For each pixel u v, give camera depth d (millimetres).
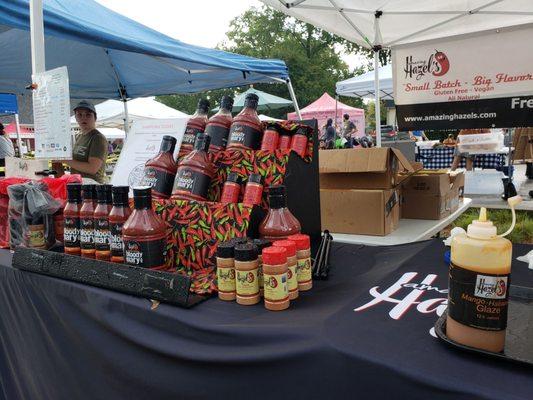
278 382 627
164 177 1034
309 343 601
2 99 5188
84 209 1021
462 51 2555
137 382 817
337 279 915
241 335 657
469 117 2602
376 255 1107
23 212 1157
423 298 743
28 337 1082
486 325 524
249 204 901
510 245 528
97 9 3410
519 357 501
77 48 4199
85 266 926
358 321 651
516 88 2441
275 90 28641
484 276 521
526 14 2732
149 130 1247
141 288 818
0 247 1322
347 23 3090
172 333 744
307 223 1043
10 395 1206
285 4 2688
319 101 14500
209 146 1039
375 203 1636
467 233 554
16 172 1693
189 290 765
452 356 531
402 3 2723
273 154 967
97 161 2885
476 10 2752
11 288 1104
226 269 781
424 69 2695
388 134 8016
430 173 2055
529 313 641
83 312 905
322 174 1768
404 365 517
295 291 782
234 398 677
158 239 872
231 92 25281
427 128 2750
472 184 5699
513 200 556
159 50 3133
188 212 945
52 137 1501
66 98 1419
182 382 739
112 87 5465
